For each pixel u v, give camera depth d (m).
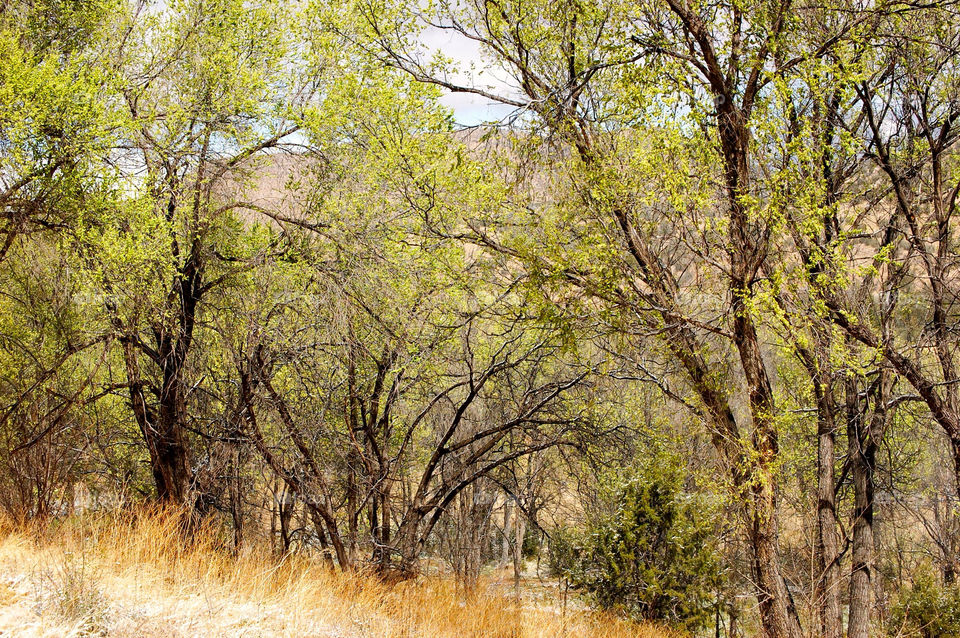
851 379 11.76
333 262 11.07
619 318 8.95
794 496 15.13
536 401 13.76
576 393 13.64
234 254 11.80
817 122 8.55
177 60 11.20
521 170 9.16
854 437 12.61
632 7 8.63
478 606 10.73
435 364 12.55
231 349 11.38
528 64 9.52
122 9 10.90
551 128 8.91
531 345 13.69
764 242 8.26
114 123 9.48
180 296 11.42
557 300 9.21
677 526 13.07
